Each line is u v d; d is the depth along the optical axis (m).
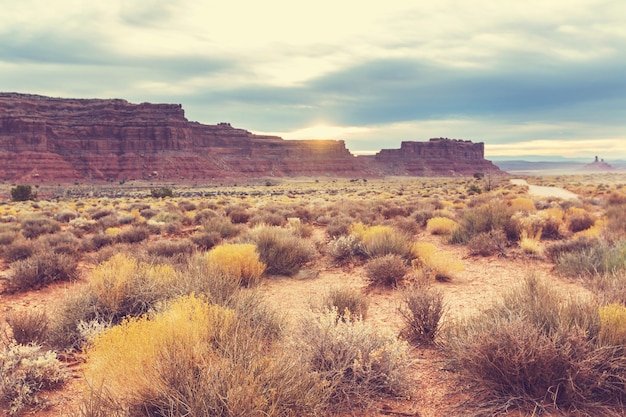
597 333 4.16
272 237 10.66
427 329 5.52
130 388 3.34
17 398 4.04
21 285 8.95
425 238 15.48
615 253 8.92
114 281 6.26
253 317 5.39
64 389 4.45
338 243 11.86
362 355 4.27
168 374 3.37
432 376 4.48
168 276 6.86
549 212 17.72
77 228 19.67
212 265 7.93
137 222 21.28
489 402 3.70
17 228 19.56
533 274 6.18
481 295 7.76
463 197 42.69
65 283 9.50
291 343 4.41
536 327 4.08
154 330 3.81
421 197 48.25
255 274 8.78
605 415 3.46
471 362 4.04
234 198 60.50
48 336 5.70
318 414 3.60
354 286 9.00
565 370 3.68
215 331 4.18
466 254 12.12
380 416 3.73
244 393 3.04
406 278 9.36
